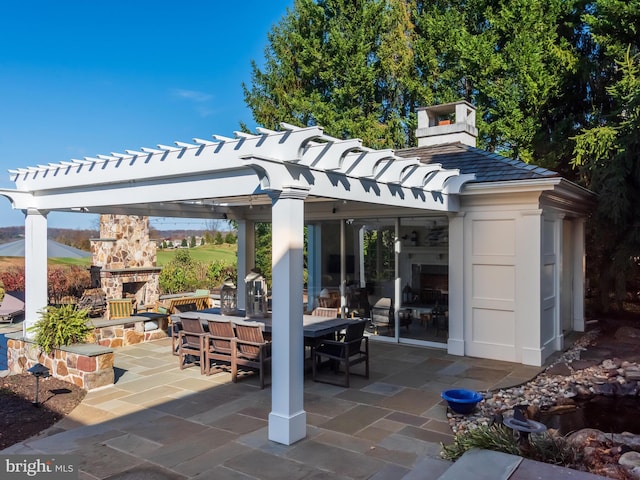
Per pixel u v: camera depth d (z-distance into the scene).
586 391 6.25
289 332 4.42
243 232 10.87
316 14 17.72
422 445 4.45
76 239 23.06
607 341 9.16
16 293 13.37
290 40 18.44
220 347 6.88
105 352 6.37
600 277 12.05
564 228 10.13
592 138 11.56
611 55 12.90
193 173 5.13
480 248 7.82
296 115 18.47
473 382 6.49
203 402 5.75
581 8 14.72
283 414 4.48
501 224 7.63
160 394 6.07
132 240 12.43
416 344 8.77
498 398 5.89
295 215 4.46
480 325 7.88
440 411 5.39
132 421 5.12
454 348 8.07
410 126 17.48
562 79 14.39
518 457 3.07
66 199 7.02
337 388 6.29
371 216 9.09
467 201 7.89
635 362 7.35
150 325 9.63
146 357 8.10
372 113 17.97
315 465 4.04
